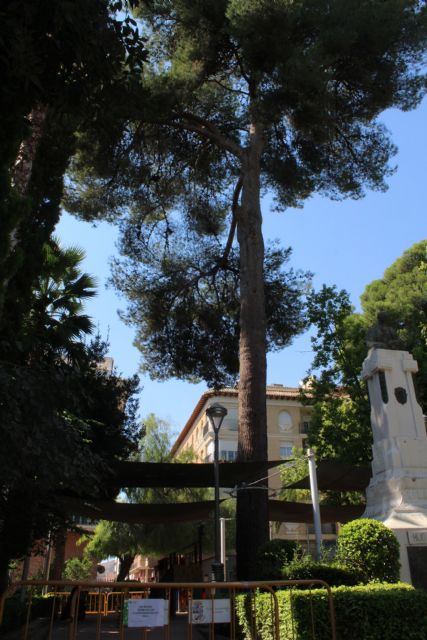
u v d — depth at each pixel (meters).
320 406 20.91
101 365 20.17
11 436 6.65
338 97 17.66
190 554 30.02
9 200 5.88
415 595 5.87
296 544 8.59
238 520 11.89
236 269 20.73
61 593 14.66
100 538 27.98
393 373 10.52
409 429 10.06
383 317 11.45
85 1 5.31
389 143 19.27
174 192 20.30
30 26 5.24
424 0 16.39
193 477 12.94
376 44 15.39
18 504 11.45
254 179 15.88
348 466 14.00
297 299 20.59
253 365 13.34
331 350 20.62
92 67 5.85
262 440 12.58
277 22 14.17
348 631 5.70
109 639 9.59
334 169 19.53
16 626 11.35
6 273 6.16
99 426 16.23
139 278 20.48
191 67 16.45
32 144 9.91
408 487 9.23
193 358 20.75
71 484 8.41
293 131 18.52
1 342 8.90
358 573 7.46
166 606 5.04
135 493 26.52
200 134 17.41
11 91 5.57
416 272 25.88
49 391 7.42
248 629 7.49
